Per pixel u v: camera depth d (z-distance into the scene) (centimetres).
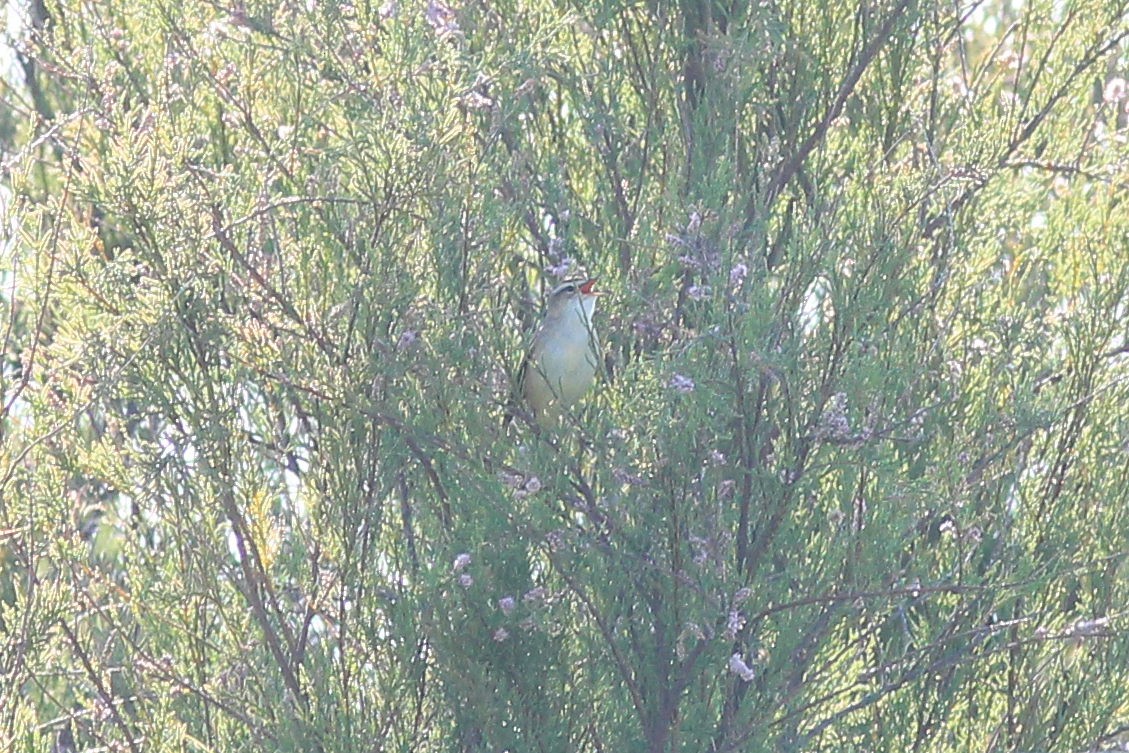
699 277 1108
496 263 1198
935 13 1453
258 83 1283
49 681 1322
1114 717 1291
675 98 1287
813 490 1155
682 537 1109
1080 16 1534
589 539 1105
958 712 1314
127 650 1195
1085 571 1271
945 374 1245
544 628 1128
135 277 1210
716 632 1123
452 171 1123
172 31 1309
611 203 1298
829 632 1148
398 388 1102
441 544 1134
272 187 1277
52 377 1095
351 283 1123
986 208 1321
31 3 1409
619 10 1305
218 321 1102
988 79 1561
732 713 1170
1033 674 1302
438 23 1161
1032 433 1284
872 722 1258
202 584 1166
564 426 1111
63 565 1141
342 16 1170
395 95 1150
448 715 1174
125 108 1338
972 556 1230
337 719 1129
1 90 1569
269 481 1183
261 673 1166
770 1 1273
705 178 1146
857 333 1123
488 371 1130
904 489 1118
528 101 1329
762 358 1061
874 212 1166
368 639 1148
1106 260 1444
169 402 1098
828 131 1354
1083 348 1348
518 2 1348
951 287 1313
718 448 1144
